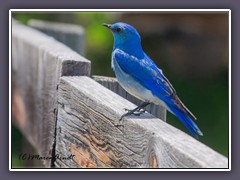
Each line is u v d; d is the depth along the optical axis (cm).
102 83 1369
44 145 1460
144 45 2686
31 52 1661
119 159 1013
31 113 1661
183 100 2633
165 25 2659
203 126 2559
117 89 1380
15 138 2234
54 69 1382
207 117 2584
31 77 1661
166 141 855
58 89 1321
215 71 2675
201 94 2644
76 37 1891
